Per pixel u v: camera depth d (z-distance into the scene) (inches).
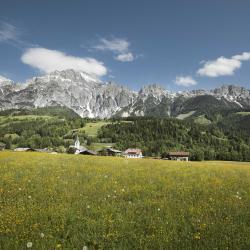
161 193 583.2
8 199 482.0
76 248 306.8
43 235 330.3
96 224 374.0
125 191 586.2
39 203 467.5
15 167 885.8
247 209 475.2
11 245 306.5
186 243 323.9
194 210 455.2
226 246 318.0
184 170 1053.2
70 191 567.8
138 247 310.2
